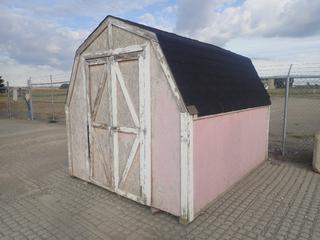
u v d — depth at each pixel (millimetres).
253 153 5309
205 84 3693
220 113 3717
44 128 11445
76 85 4617
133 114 3721
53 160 6391
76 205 3926
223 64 4836
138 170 3764
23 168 5824
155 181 3564
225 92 4148
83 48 4352
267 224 3309
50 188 4617
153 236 3076
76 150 4883
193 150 3248
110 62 3945
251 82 5625
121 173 4031
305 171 5312
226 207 3758
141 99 3566
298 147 7227
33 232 3225
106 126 4164
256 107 5172
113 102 3996
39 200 4141
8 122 13805
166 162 3402
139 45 3498
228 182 4297
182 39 4289
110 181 4258
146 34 3375
